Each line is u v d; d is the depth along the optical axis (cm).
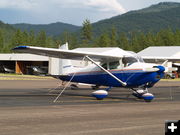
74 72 1548
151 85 1342
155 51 4919
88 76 1486
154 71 1271
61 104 1091
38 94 1524
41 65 5381
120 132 623
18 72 5153
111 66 1385
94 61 1428
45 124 696
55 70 1656
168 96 1529
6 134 596
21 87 2073
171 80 3809
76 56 1409
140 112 906
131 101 1242
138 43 9300
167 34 9212
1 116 797
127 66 1333
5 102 1137
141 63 1316
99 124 705
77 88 2022
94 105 1074
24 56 4847
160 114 870
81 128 658
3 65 5484
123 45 9350
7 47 8919
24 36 9275
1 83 2503
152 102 1214
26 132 614
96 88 1912
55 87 2100
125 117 809
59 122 723
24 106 1016
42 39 9969
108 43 8919
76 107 1007
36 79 3453
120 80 1355
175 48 4906
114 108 995
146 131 636
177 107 1043
